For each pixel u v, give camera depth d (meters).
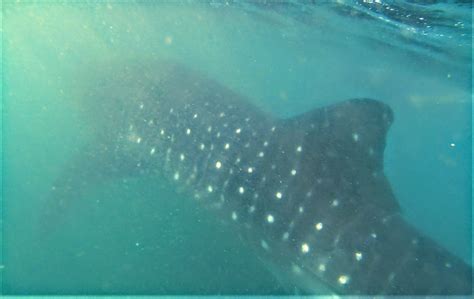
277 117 5.71
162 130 6.25
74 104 7.88
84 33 15.20
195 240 8.05
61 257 8.27
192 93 6.27
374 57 16.45
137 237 8.45
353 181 4.17
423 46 12.67
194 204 6.24
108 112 7.20
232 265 7.25
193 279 6.91
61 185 7.74
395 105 25.11
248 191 4.85
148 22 16.45
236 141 5.24
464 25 9.58
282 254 4.48
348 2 10.24
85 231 9.07
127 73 7.18
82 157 7.71
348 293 3.79
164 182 6.97
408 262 3.53
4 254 8.50
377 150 4.32
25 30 16.72
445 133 29.16
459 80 16.17
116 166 7.32
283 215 4.44
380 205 3.99
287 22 14.62
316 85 27.56
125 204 9.58
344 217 4.04
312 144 4.56
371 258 3.74
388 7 9.64
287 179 4.53
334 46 16.56
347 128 4.46
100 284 7.23
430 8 8.81
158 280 7.03
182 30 18.14
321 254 4.06
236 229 5.11
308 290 4.25
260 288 6.61
